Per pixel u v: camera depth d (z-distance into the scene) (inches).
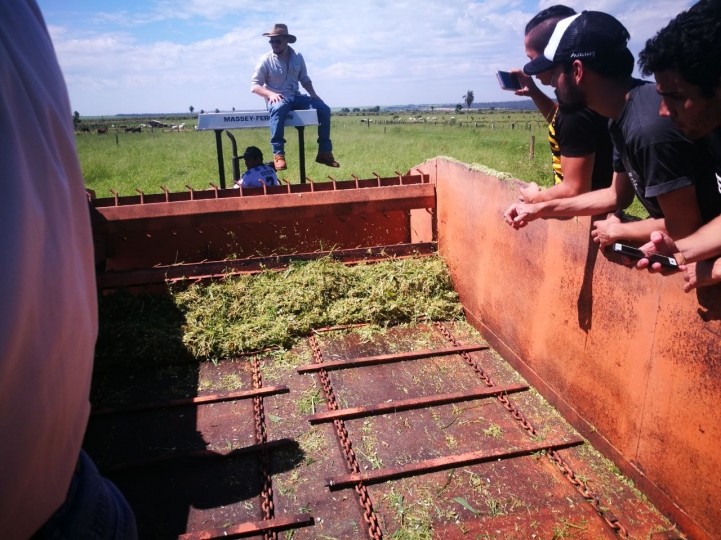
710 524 96.0
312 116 256.2
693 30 61.3
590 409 128.0
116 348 167.0
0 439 27.6
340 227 222.5
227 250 211.5
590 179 116.6
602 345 121.9
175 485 119.3
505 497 113.4
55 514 37.7
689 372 98.0
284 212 197.8
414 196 206.1
